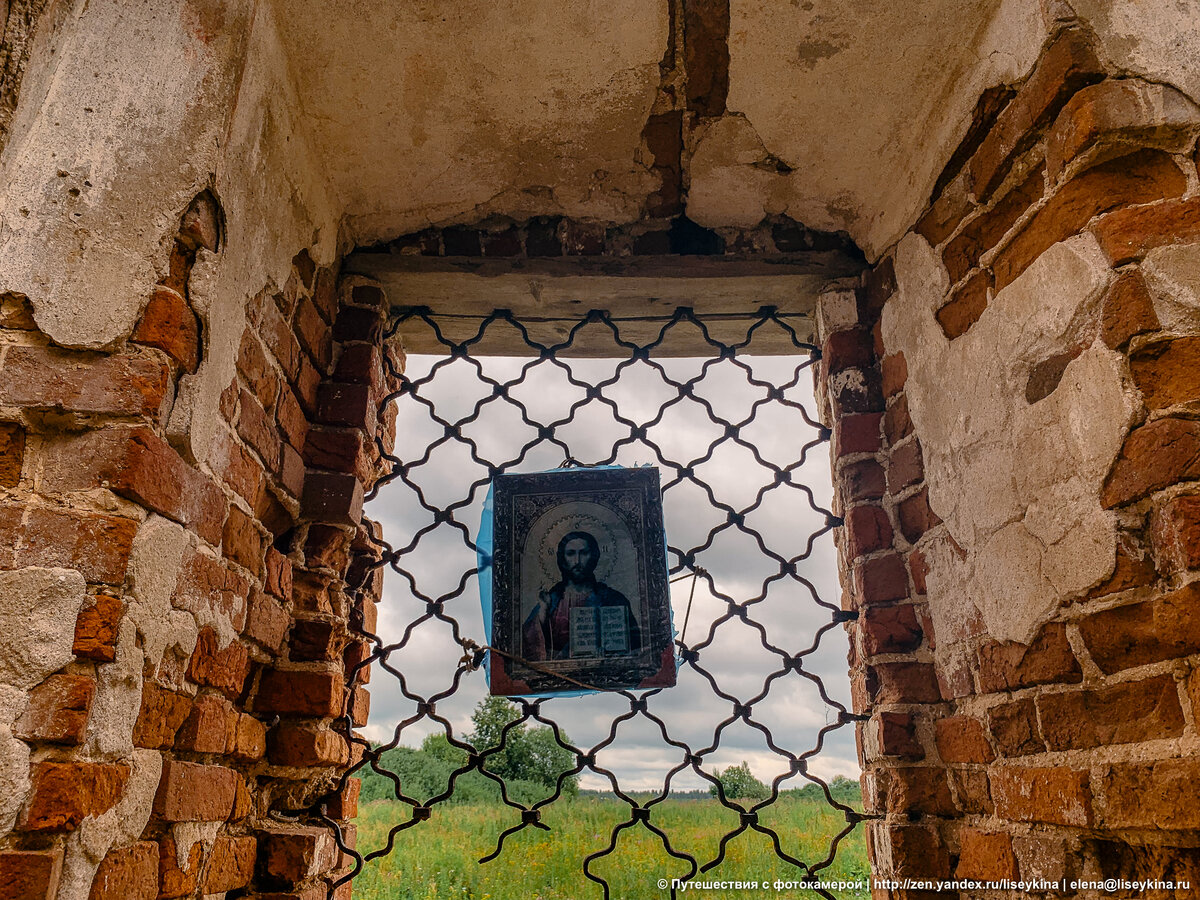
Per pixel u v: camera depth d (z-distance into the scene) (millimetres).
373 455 2186
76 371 1196
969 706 1724
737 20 1771
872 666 1963
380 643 2068
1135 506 1280
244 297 1584
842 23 1766
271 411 1755
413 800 1884
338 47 1779
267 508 1786
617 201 2229
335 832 1850
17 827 992
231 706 1536
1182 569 1189
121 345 1236
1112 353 1314
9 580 1071
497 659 2012
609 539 2127
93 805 1060
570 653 2012
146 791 1201
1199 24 1421
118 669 1118
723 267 2256
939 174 1895
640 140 2047
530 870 2285
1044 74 1503
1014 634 1542
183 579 1312
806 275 2275
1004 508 1590
